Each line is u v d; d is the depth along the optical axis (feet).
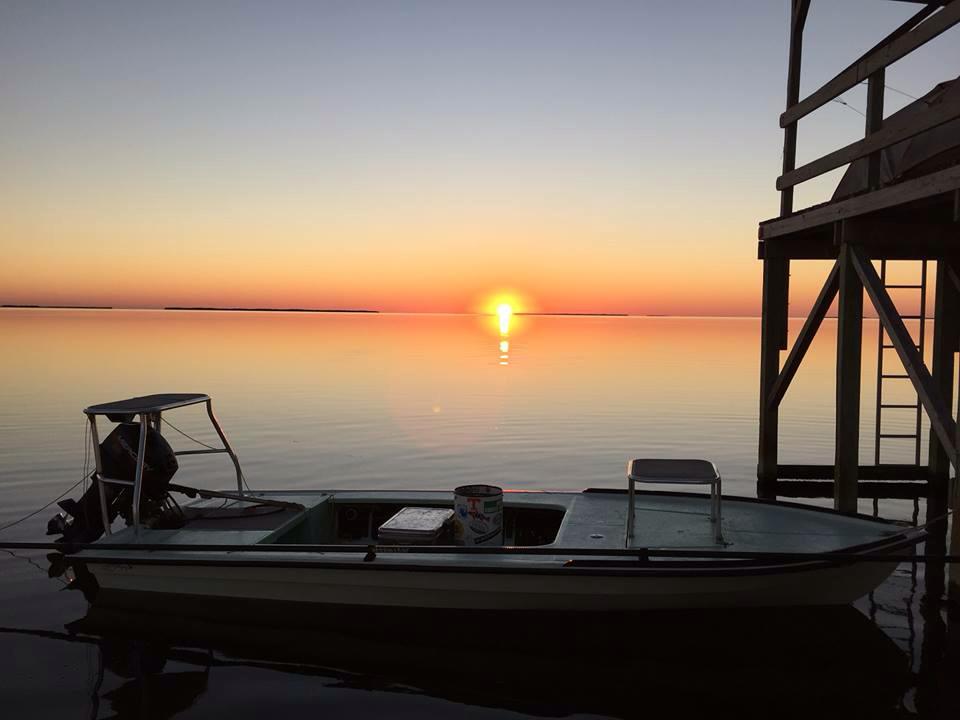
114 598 21.86
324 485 37.68
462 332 313.32
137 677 17.31
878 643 18.74
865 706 15.66
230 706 15.94
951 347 36.42
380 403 70.03
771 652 18.31
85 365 104.83
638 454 46.44
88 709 15.84
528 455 45.96
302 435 52.42
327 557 19.88
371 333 277.85
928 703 15.76
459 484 38.04
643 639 19.06
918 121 21.58
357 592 20.24
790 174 31.19
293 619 20.47
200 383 83.76
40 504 32.86
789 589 19.52
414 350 160.97
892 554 19.69
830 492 37.24
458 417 61.31
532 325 526.98
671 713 15.49
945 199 22.03
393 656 18.26
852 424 27.53
